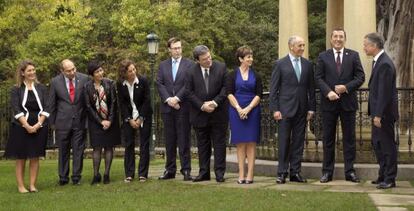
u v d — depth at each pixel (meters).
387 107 8.80
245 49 9.79
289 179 9.98
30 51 27.67
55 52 28.41
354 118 9.61
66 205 7.77
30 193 9.21
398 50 13.59
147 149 10.46
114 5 32.72
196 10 32.53
